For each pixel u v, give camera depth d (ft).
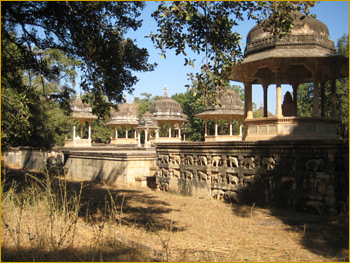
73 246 18.34
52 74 37.04
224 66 22.90
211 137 107.04
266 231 21.98
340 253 17.03
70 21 29.50
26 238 19.19
